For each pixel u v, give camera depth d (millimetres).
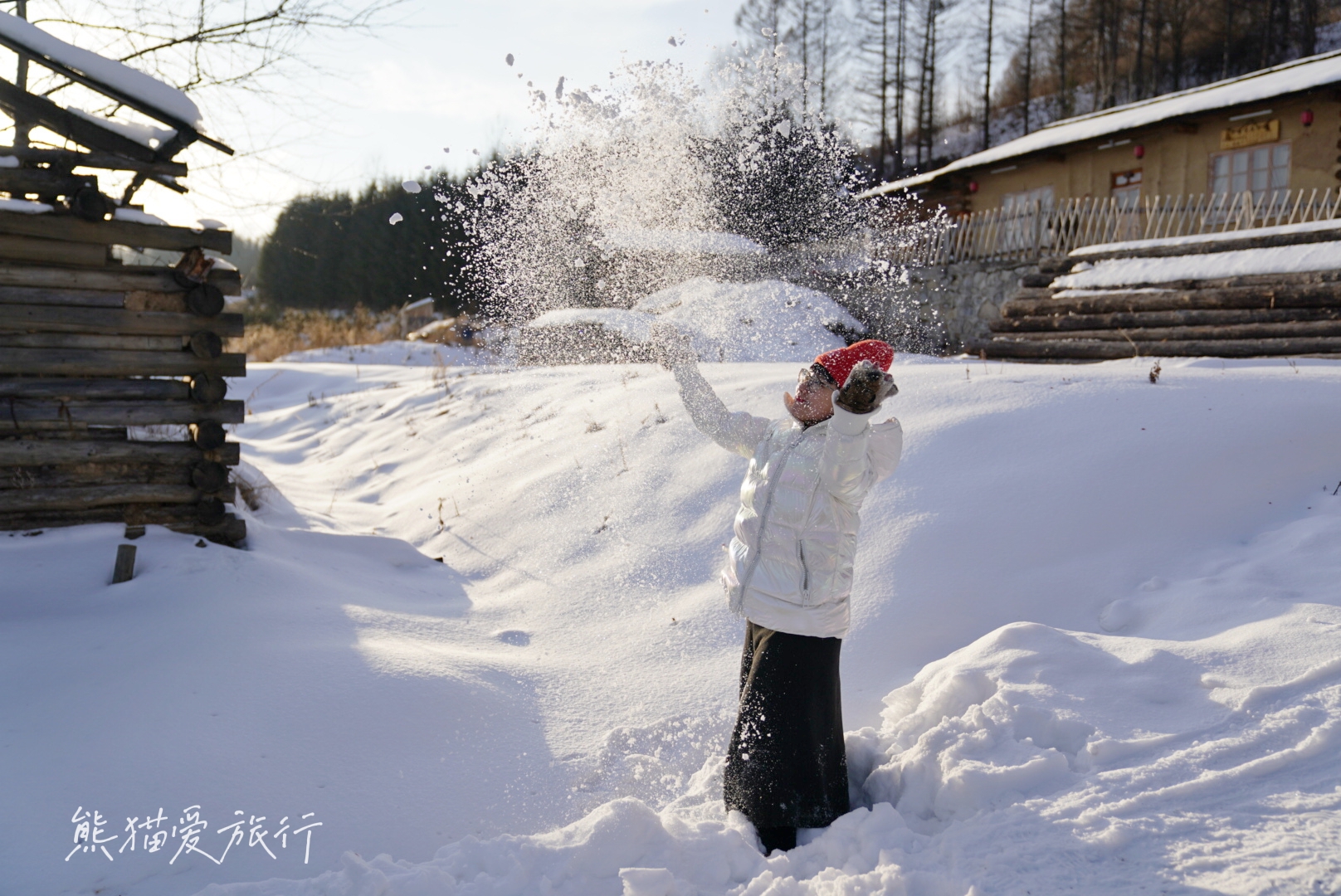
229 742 3121
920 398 5891
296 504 7152
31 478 4727
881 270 15492
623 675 3930
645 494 5828
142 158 4867
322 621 4242
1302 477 4527
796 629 2707
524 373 10680
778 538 2717
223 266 4992
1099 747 2738
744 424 2939
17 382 4672
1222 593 3729
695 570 4898
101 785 2869
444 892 2354
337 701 3412
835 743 2768
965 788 2613
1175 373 5859
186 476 5031
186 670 3561
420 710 3436
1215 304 9094
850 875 2340
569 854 2479
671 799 3006
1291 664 3092
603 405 7781
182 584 4363
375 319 25500
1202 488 4539
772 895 2346
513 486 6742
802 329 11352
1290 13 39531
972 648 3516
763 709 2707
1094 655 3303
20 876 2486
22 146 4859
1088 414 5230
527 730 3443
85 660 3656
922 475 4980
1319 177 15125
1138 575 4121
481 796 3012
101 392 4816
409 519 6910
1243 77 18266
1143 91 43312
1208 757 2646
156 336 4918
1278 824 2312
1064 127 21172
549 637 4484
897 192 22062
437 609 4918
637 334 10672
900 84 44812
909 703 3381
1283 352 7949
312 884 2387
